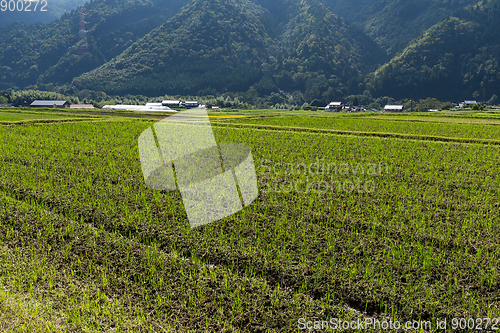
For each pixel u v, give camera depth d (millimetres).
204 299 7125
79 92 174000
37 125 28750
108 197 12023
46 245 8953
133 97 159625
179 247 9070
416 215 11047
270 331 6355
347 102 161375
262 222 10383
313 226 10164
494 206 12000
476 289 7520
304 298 7234
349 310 6867
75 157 17672
